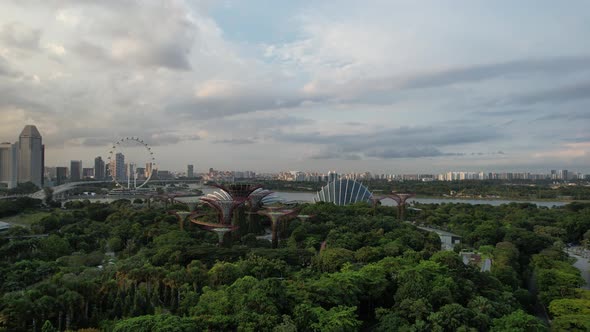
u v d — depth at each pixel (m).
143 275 120.88
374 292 113.69
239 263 131.12
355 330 95.38
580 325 97.69
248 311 93.38
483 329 96.56
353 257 144.38
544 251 174.75
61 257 156.75
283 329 86.69
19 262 141.25
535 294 137.12
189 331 83.44
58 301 98.38
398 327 97.56
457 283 117.75
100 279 121.62
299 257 150.00
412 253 144.75
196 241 179.50
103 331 94.56
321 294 105.38
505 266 142.38
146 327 83.62
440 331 93.00
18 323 92.44
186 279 119.06
